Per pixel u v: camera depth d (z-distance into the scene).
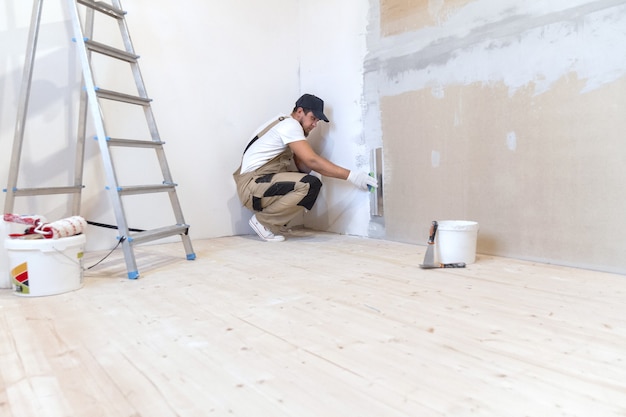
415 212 3.11
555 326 1.51
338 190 3.75
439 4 2.82
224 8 3.65
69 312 1.77
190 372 1.22
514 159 2.53
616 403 1.02
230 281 2.21
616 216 2.15
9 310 1.81
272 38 3.90
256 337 1.46
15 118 2.83
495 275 2.22
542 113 2.38
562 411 0.99
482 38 2.62
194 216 3.58
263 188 3.30
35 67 2.89
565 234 2.35
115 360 1.31
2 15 2.78
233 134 3.74
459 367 1.22
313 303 1.82
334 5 3.62
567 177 2.31
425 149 3.00
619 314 1.62
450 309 1.71
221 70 3.65
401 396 1.07
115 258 2.87
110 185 2.31
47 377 1.21
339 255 2.82
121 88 3.22
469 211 2.78
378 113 3.30
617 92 2.11
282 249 3.07
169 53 3.42
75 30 2.34
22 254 1.98
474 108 2.69
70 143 3.03
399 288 2.02
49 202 2.97
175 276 2.34
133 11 3.26
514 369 1.20
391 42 3.16
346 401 1.05
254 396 1.08
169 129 3.44
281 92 3.97
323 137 3.82
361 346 1.37
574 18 2.23
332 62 3.68
